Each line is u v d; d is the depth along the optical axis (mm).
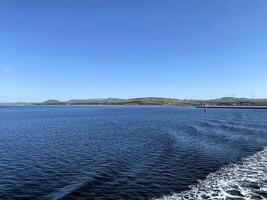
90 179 26656
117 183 25703
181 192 23125
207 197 21641
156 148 43500
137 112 194250
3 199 22312
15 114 174875
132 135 60281
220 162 33844
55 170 30688
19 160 35844
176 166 32000
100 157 37094
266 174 28062
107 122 99625
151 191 23562
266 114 145750
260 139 52438
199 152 40000
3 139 55625
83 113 182250
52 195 23000
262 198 21156
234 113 161125
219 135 58062
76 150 42406
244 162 33750
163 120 107312
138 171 29859
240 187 23922
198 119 109875
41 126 84812
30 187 25094
